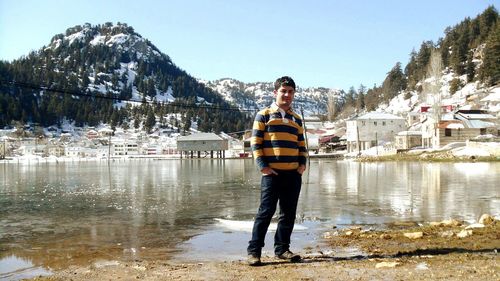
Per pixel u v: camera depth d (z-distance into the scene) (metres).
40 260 5.98
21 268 5.50
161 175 33.44
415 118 92.94
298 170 5.70
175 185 22.17
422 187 17.95
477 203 12.35
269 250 6.52
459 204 12.19
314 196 14.94
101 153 149.38
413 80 153.38
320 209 11.52
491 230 7.14
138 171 42.19
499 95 96.38
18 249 6.76
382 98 165.38
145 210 11.82
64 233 8.26
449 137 62.53
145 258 6.02
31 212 11.61
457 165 37.97
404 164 44.09
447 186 18.16
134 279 4.54
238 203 13.49
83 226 9.08
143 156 130.25
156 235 7.93
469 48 139.12
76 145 162.38
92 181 26.42
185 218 10.20
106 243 7.21
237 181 25.25
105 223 9.48
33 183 24.95
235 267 5.10
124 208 12.34
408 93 146.12
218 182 24.39
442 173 27.41
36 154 144.25
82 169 50.25
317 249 6.32
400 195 14.96
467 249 5.75
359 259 5.39
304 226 8.77
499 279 3.95
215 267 5.11
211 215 10.73
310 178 24.97
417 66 160.50
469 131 62.41
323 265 4.98
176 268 5.09
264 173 5.48
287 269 4.82
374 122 83.88
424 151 57.34
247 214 10.91
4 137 163.38
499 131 62.56
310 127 126.88
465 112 70.50
